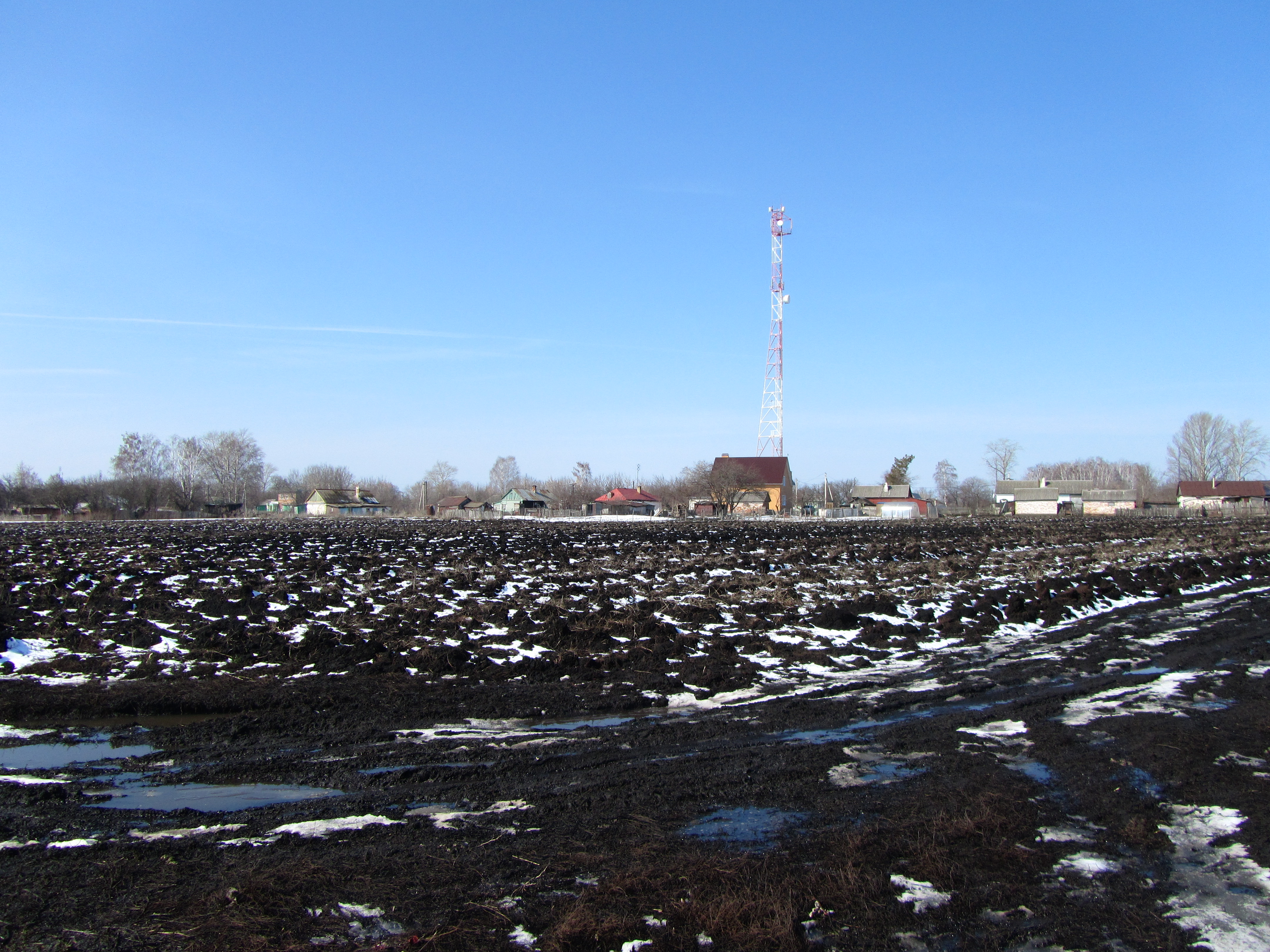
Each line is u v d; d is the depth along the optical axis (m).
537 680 13.84
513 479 161.75
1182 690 13.47
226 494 128.12
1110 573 28.39
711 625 18.50
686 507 105.88
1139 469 155.75
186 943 5.59
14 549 34.62
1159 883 6.71
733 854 7.10
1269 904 6.36
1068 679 14.37
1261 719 11.56
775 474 107.75
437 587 22.31
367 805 8.21
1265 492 111.12
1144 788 8.87
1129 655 16.42
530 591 22.73
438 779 9.08
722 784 8.91
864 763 9.74
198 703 11.94
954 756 9.98
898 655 16.48
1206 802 8.44
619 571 27.98
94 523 75.06
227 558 30.64
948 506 127.44
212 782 8.93
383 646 15.41
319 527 65.38
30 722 11.30
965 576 27.70
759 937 5.72
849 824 7.82
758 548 39.56
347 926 5.82
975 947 5.74
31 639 15.62
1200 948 5.71
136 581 23.06
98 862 6.80
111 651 14.88
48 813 7.92
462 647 15.54
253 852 7.04
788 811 8.15
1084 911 6.25
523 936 5.74
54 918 5.88
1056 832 7.74
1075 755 9.98
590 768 9.48
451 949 5.54
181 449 123.94
